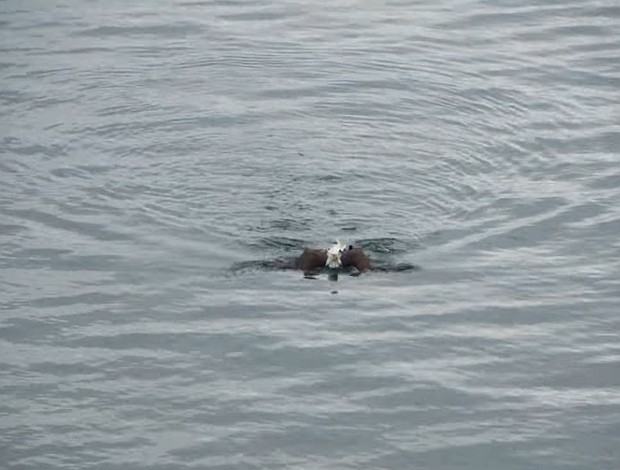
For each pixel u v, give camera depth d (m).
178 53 35.81
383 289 24.88
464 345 23.39
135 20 37.97
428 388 22.25
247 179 28.80
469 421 21.48
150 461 20.53
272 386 22.28
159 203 27.86
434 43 36.53
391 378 22.48
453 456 20.69
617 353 23.22
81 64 35.12
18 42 36.50
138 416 21.56
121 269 25.58
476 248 26.30
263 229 26.75
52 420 21.45
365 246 26.25
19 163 29.77
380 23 37.84
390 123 31.83
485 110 32.66
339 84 33.94
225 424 21.36
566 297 24.83
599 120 32.16
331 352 23.11
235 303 24.48
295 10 38.75
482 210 27.69
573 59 35.62
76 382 22.42
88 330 23.81
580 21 37.97
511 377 22.59
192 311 24.27
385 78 34.28
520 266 25.77
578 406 21.84
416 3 39.38
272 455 20.67
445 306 24.45
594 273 25.61
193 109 32.47
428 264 25.69
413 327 23.83
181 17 38.16
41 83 33.97
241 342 23.39
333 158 29.83
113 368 22.78
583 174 29.39
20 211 27.69
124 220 27.25
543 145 30.81
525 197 28.27
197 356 23.05
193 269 25.48
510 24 37.81
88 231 26.91
